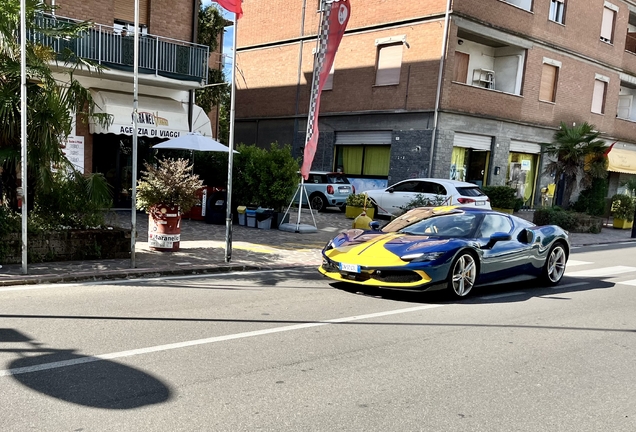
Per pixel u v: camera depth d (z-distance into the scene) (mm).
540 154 24844
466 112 20781
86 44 14773
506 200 20703
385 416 3619
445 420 3605
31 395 3678
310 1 25047
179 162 10211
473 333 5754
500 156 22641
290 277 8555
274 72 26953
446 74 20031
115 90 16234
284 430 3342
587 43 26031
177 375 4152
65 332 5086
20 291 6672
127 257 9273
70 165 9023
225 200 15016
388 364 4648
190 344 4906
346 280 7379
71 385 3871
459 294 7379
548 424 3627
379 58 22250
